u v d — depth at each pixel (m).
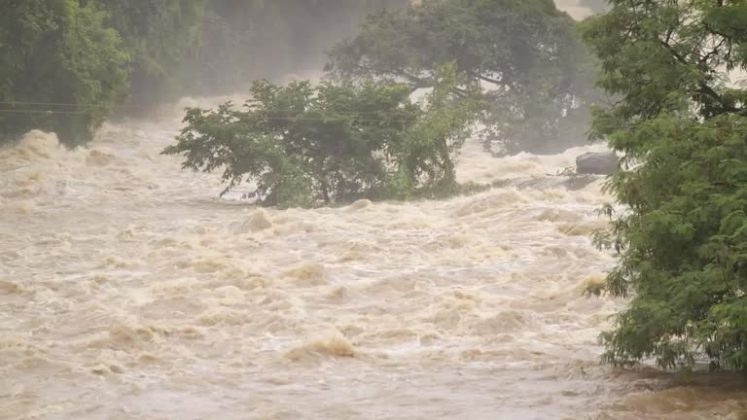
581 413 34.94
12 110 132.00
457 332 49.22
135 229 82.44
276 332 49.28
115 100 145.50
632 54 39.31
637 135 37.25
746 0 37.41
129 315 52.38
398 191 98.81
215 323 50.88
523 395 37.34
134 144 145.88
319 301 56.09
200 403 36.97
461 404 36.44
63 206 96.50
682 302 35.22
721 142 35.84
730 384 37.00
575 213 78.50
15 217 89.38
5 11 130.12
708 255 34.81
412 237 74.25
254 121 100.88
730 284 34.41
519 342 46.59
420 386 39.09
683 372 37.91
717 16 37.72
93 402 37.03
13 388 38.81
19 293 58.09
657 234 35.88
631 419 34.09
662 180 36.38
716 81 38.88
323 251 70.56
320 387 39.16
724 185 35.41
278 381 40.06
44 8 132.00
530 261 65.75
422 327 49.56
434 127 99.44
